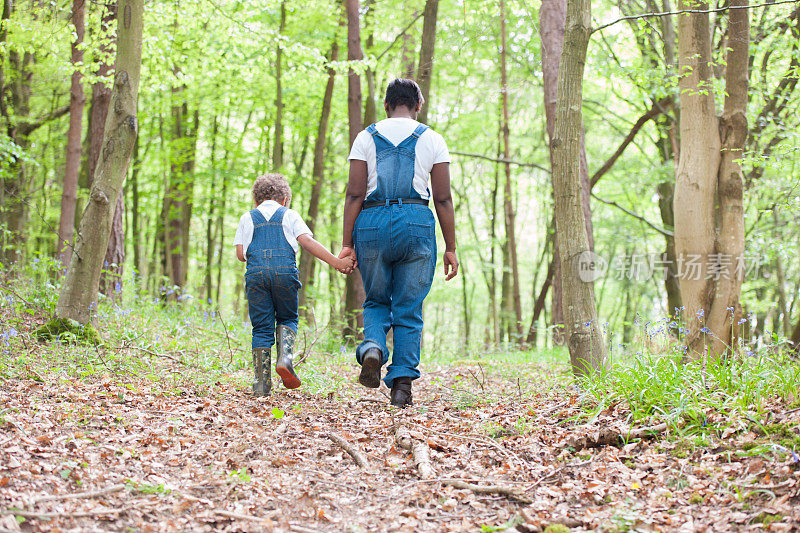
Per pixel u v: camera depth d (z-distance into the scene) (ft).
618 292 75.20
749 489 8.25
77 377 14.57
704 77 21.18
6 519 6.98
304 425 12.35
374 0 40.93
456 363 27.35
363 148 11.76
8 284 22.35
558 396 15.02
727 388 12.07
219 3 32.68
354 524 8.08
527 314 94.22
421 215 11.62
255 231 14.47
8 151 29.25
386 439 11.63
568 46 16.10
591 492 8.84
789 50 31.91
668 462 9.62
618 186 59.41
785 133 26.84
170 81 35.81
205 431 11.50
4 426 9.93
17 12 30.55
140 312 25.38
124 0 18.93
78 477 8.55
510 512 8.47
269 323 14.74
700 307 20.86
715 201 21.47
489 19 39.78
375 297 12.10
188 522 7.81
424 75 32.40
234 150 50.83
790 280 43.96
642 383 12.42
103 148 19.21
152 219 68.23
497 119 60.18
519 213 85.66
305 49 33.53
